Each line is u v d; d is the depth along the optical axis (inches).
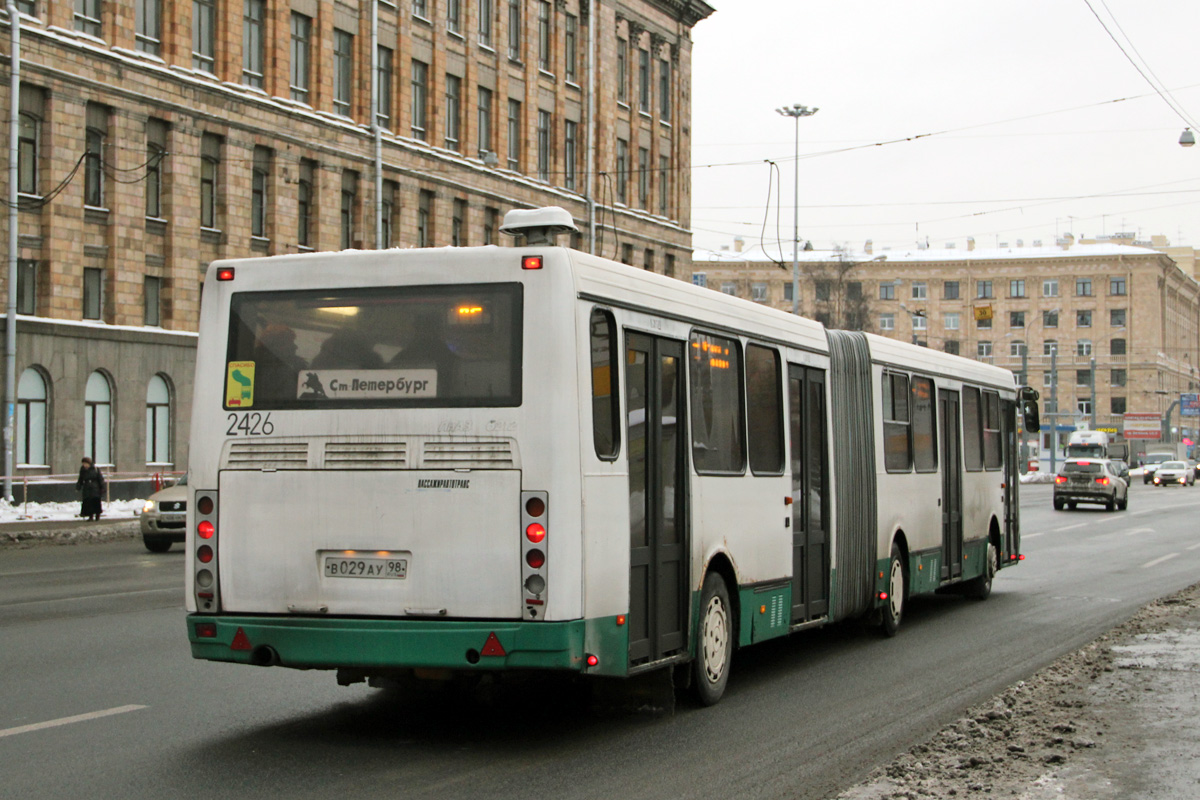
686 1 2503.7
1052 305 4655.5
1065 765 283.7
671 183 2522.1
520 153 2091.5
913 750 301.3
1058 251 4699.8
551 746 311.3
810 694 391.5
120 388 1443.2
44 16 1359.5
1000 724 331.9
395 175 1804.9
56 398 1373.0
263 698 365.1
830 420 468.8
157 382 1497.3
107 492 1417.3
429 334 305.0
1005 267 4680.1
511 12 2084.2
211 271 323.6
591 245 2167.8
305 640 302.2
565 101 2199.8
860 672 436.1
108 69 1413.6
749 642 392.2
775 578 412.8
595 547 300.7
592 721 343.6
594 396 305.7
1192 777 272.2
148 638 474.0
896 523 533.0
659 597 336.2
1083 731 321.7
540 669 292.2
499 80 2027.6
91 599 610.9
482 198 1973.4
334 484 306.0
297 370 313.7
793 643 510.9
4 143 1321.4
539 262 299.9
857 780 279.0
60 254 1378.0
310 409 311.0
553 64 2170.3
